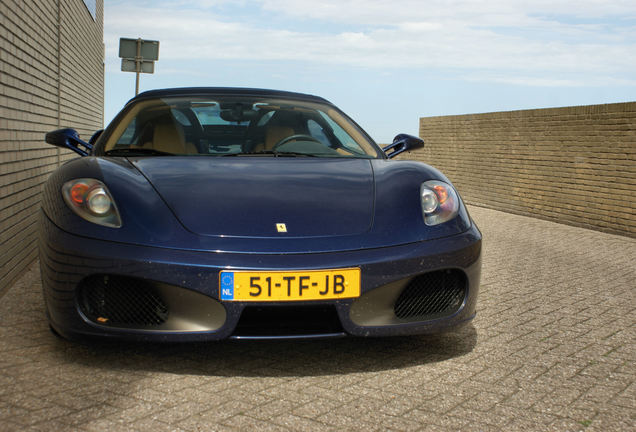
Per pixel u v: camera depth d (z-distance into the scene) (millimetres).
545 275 4473
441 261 2418
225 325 2207
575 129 7742
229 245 2238
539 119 8477
